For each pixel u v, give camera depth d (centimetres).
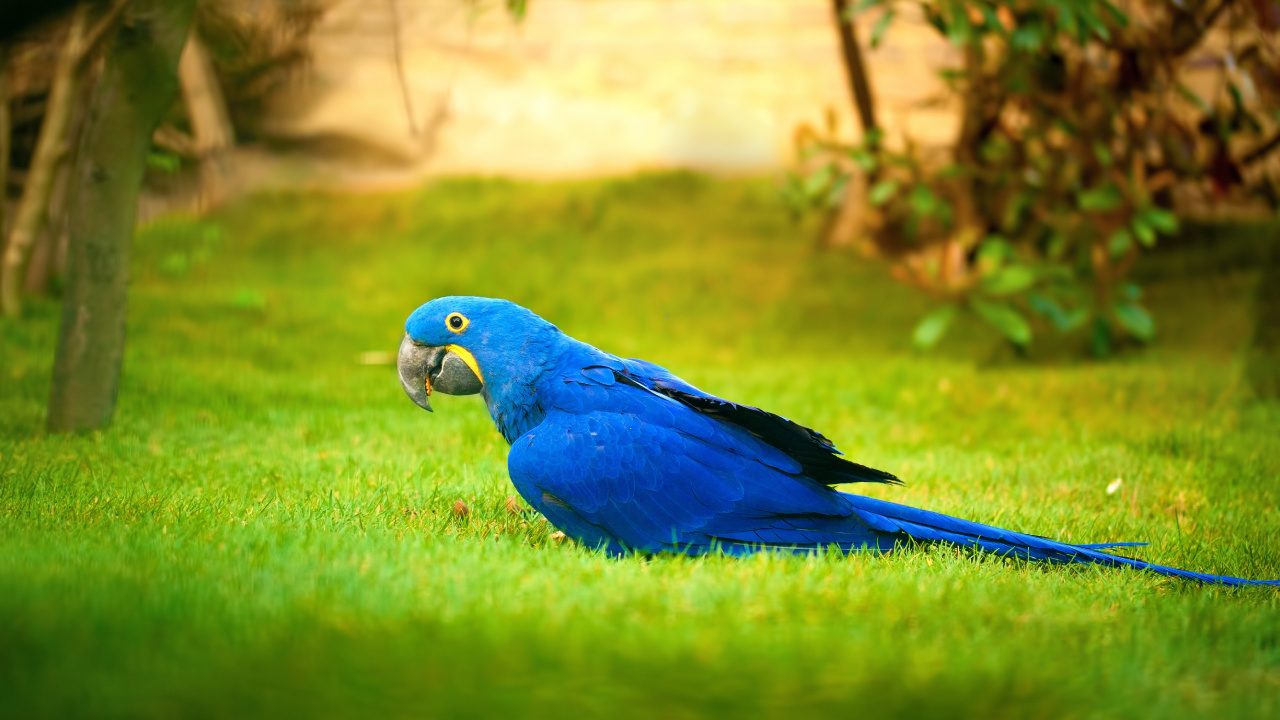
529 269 1341
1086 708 322
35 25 333
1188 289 1183
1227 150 1071
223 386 905
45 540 443
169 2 672
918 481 674
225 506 531
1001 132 1123
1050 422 867
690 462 477
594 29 1600
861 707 313
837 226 1397
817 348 1176
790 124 1540
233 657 323
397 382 971
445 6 1571
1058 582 445
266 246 1379
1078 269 1118
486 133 1570
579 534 490
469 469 660
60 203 1170
